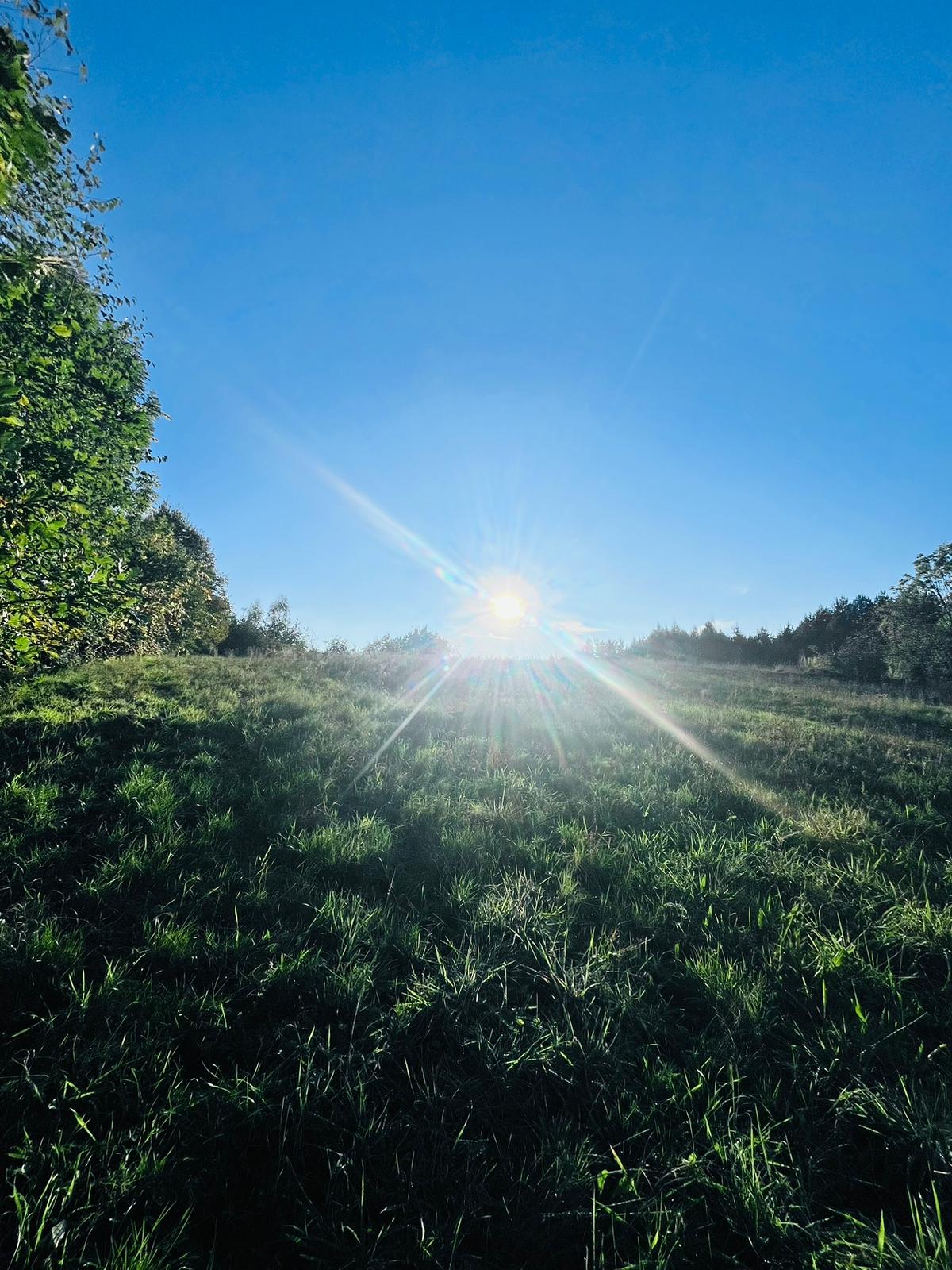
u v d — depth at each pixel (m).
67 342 10.05
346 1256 1.98
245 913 3.94
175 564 23.92
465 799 6.30
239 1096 2.51
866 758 8.59
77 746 6.82
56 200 13.41
